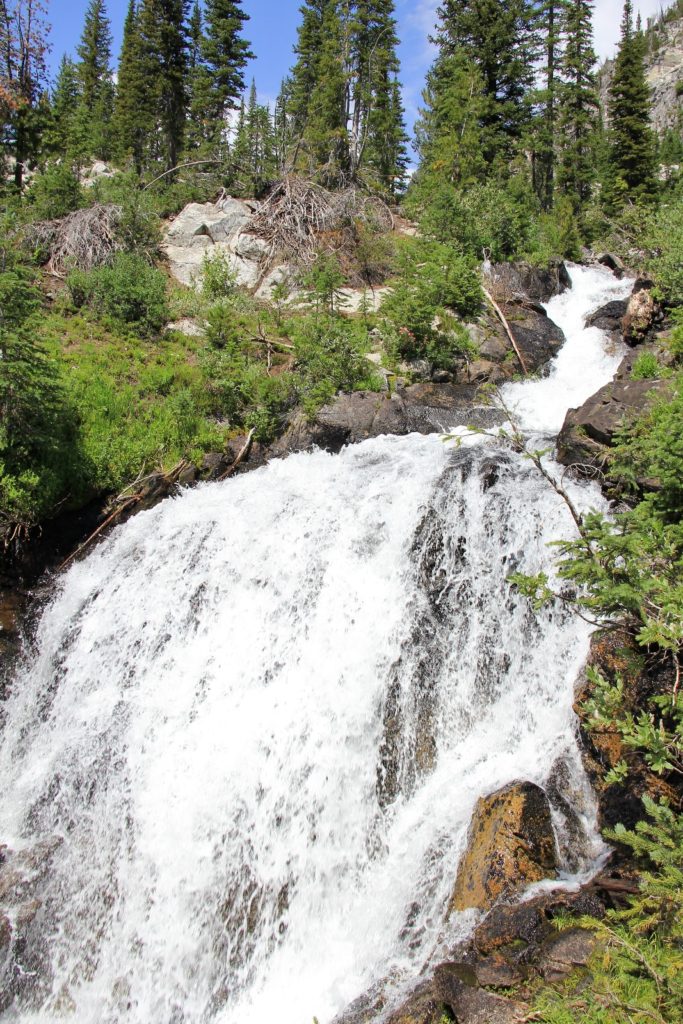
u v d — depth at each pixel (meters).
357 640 11.11
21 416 14.05
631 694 8.39
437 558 11.79
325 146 40.28
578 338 21.78
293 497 14.32
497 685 10.32
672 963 4.56
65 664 13.30
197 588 13.18
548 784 8.40
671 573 6.55
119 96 52.88
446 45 43.22
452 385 18.55
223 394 17.70
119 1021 8.83
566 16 44.97
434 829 8.72
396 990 6.97
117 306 21.55
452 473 13.10
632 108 44.03
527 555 11.16
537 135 44.06
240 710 11.09
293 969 8.48
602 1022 4.52
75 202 27.16
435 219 25.89
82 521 15.28
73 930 9.64
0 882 10.01
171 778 10.60
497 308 21.41
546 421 17.11
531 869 7.44
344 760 9.98
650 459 10.02
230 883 9.46
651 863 7.14
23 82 28.41
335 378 17.81
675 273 18.64
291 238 26.30
